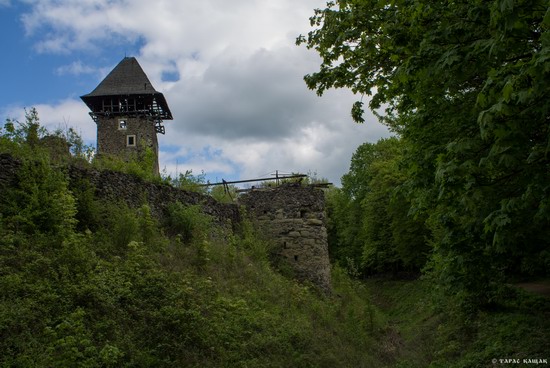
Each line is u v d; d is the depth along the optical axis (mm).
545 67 4617
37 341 6879
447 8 7141
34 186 9992
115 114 48125
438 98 8398
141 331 8297
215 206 17578
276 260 18797
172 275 10844
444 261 10586
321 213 19656
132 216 11852
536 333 11234
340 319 15500
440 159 6746
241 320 10805
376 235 35938
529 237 8125
